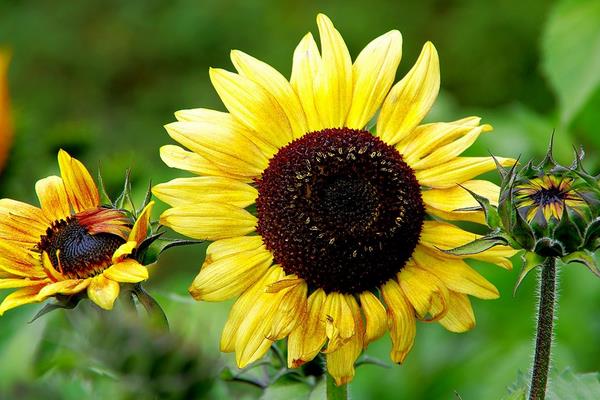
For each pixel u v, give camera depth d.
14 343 0.96
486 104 2.16
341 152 0.96
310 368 0.97
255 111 0.96
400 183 0.96
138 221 0.93
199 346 0.95
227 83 0.97
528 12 2.16
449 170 0.97
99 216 0.95
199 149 0.96
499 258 0.96
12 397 0.93
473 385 1.13
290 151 0.96
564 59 1.17
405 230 0.95
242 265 0.95
